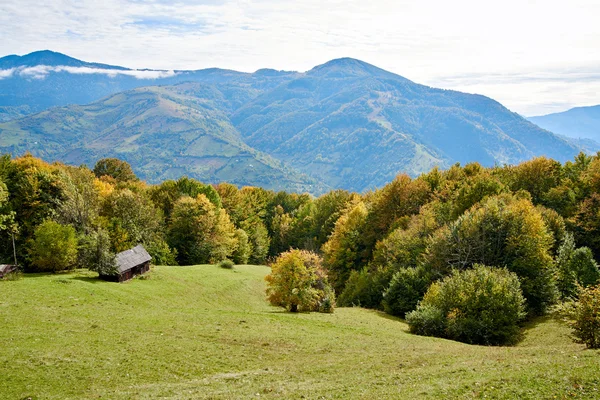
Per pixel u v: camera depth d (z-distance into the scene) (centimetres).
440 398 2016
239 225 12494
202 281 7219
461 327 4669
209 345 3503
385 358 3209
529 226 5894
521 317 4800
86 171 10356
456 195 8169
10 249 6981
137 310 4722
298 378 2673
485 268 5372
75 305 4538
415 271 6531
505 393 2003
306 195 15762
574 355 2659
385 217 9219
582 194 7569
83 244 6525
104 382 2589
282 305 5991
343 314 6034
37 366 2738
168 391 2409
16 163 8125
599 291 3175
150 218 8769
